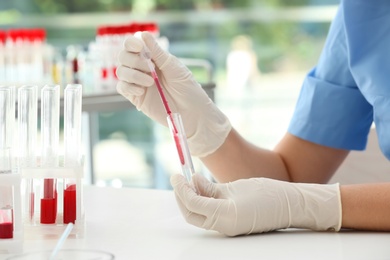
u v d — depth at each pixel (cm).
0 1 724
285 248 127
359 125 189
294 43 685
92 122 374
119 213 157
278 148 193
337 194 140
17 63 342
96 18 646
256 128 602
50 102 136
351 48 177
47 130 136
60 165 138
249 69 650
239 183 141
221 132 174
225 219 134
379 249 126
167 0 774
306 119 189
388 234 137
